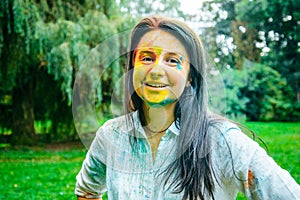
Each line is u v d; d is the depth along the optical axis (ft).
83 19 29.25
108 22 28.78
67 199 19.10
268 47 57.98
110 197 3.62
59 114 35.45
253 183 3.24
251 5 54.90
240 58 54.13
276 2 55.26
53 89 34.68
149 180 3.45
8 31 29.32
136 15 27.07
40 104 36.11
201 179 3.31
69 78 28.50
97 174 4.05
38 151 32.53
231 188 3.40
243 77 52.06
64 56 28.12
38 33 28.55
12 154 31.42
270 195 3.18
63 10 30.94
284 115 53.57
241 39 54.80
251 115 53.31
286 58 57.93
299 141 36.09
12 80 31.58
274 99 53.62
